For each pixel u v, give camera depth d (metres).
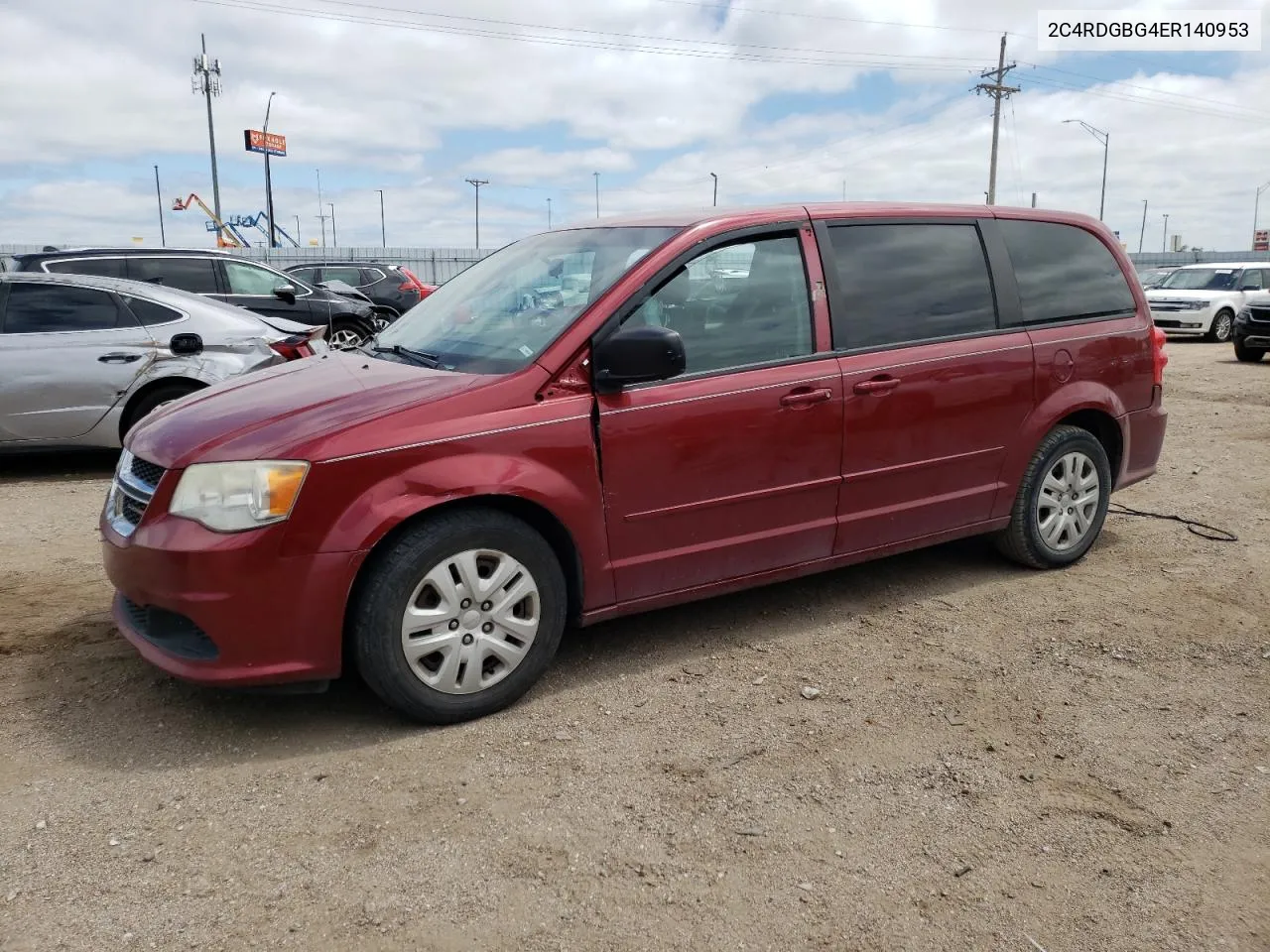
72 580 4.93
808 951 2.41
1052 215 5.07
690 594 3.98
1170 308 20.88
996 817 2.96
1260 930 2.50
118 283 7.57
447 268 44.88
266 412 3.44
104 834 2.83
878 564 5.25
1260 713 3.62
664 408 3.74
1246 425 9.69
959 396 4.51
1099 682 3.86
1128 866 2.74
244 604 3.16
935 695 3.74
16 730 3.41
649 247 3.90
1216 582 4.97
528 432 3.48
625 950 2.40
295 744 3.35
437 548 3.33
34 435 7.18
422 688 3.39
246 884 2.62
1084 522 5.16
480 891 2.61
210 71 41.62
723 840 2.83
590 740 3.39
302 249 42.56
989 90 41.53
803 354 4.11
